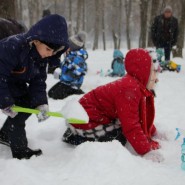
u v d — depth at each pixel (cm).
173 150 351
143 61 342
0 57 302
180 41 1381
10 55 301
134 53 347
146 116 368
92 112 353
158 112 511
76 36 620
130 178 276
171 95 639
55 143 372
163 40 1091
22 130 334
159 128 403
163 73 935
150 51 349
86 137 359
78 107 314
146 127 359
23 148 330
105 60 1277
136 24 4100
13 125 330
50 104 555
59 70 820
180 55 1388
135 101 336
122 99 336
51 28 296
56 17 298
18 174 278
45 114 320
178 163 317
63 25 301
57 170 295
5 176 277
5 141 359
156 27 1095
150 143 357
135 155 339
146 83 347
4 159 310
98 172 283
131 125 330
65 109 315
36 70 326
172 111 519
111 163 293
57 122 437
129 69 350
